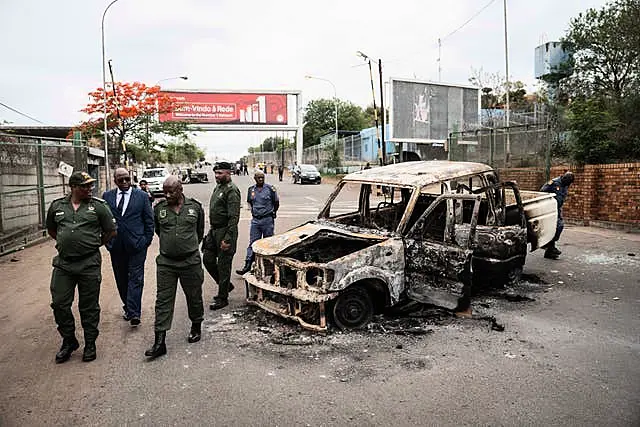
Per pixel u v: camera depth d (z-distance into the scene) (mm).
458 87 28781
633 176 12695
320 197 24641
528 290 7289
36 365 4848
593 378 4414
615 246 10695
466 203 7527
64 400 4129
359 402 4012
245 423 3723
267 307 5926
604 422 3682
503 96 37781
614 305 6590
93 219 4934
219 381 4434
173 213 5133
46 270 9031
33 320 6219
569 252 10086
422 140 27609
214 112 47750
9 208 11609
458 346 5164
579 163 15062
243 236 12781
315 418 3775
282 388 4277
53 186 13375
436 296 5727
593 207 13789
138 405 4027
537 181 16312
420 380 4391
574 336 5453
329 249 6445
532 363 4738
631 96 16641
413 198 6105
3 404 4074
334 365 4727
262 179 8188
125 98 27828
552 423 3672
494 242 6648
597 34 21703
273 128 49062
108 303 6945
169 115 46469
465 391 4176
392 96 26594
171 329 5828
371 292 6016
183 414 3871
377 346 5172
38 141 14383
